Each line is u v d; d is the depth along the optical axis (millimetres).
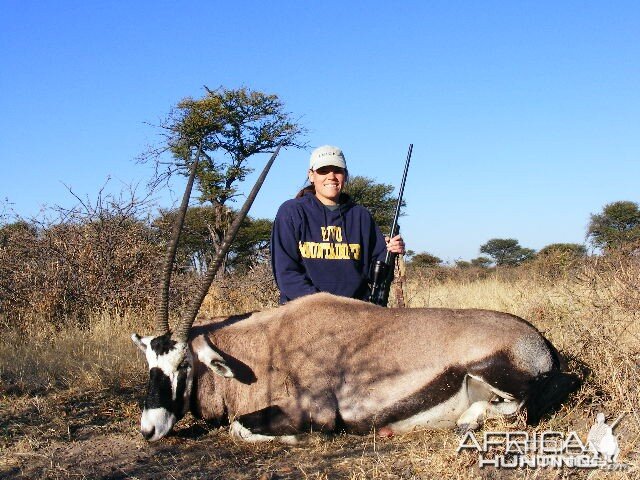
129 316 8562
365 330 4656
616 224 20844
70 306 8711
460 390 4461
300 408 4488
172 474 3973
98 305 8922
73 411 5168
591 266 6312
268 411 4500
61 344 7012
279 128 26078
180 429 4785
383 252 5516
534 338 4457
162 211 10336
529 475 3746
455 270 18266
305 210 5332
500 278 14570
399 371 4512
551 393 4430
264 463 4156
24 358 6410
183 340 4562
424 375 4473
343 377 4559
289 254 5289
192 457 4273
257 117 25578
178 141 24703
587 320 5348
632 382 4449
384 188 26344
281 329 4766
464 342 4477
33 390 5656
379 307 4797
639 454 3768
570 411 4465
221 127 25031
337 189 5383
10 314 8391
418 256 28078
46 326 8047
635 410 4156
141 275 9367
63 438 4621
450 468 3770
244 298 10133
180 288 9836
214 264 4590
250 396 4664
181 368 4574
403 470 3893
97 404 5332
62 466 4102
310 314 4777
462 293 10352
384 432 4527
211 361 4504
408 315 4703
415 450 4098
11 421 4906
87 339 7227
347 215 5434
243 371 4688
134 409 5184
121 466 4129
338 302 4824
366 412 4504
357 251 5391
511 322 4543
